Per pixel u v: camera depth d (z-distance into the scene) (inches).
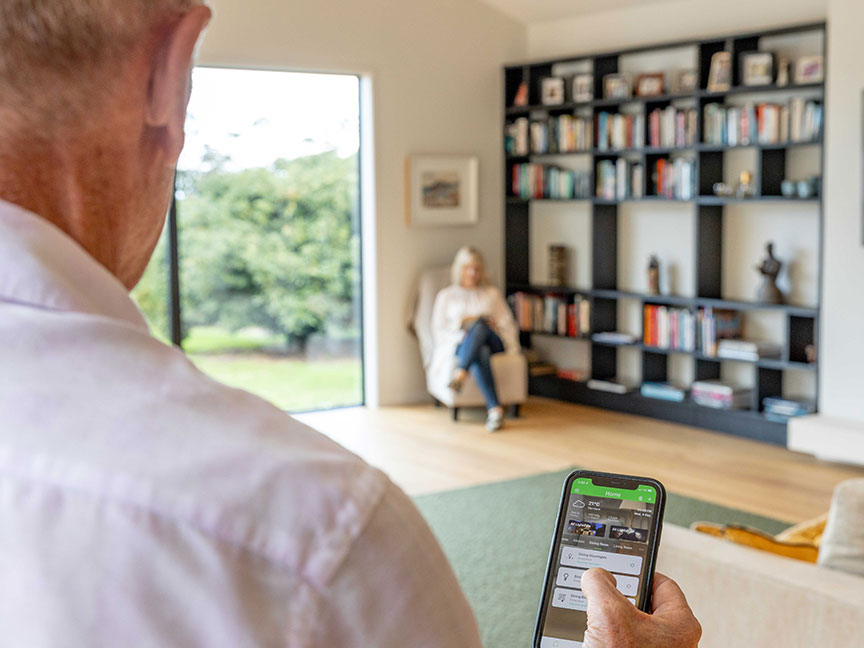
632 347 276.2
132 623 16.0
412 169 280.1
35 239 18.3
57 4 18.8
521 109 289.1
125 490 16.3
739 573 77.6
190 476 16.6
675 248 266.4
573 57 275.3
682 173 251.9
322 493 17.1
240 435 17.6
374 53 271.4
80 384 17.3
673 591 33.4
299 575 16.6
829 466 215.2
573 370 290.4
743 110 238.2
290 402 283.6
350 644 17.0
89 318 18.0
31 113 19.4
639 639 27.0
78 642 15.9
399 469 214.7
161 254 254.5
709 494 194.7
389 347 281.6
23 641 16.1
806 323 235.3
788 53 235.6
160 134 21.6
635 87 266.7
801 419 219.8
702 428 249.1
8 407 16.9
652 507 37.7
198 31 20.7
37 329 17.5
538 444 235.8
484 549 164.2
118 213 21.5
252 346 283.4
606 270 279.7
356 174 279.0
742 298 251.3
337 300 283.6
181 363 18.7
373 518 17.4
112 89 20.0
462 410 276.4
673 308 262.1
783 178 238.8
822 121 222.8
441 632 17.9
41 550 16.1
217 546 16.2
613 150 265.9
